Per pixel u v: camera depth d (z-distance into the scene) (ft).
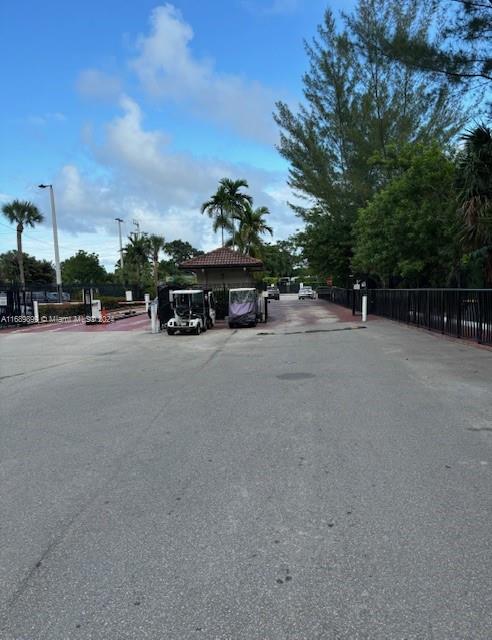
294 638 8.61
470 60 46.42
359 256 88.38
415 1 67.51
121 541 11.96
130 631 8.91
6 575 10.71
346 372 33.63
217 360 42.78
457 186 52.85
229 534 12.13
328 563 10.76
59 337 69.62
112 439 20.18
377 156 83.30
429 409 23.20
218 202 162.40
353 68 113.70
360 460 16.84
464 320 47.91
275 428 20.85
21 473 16.69
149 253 215.31
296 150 128.67
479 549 11.14
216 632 8.81
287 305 153.69
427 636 8.55
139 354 49.32
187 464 16.97
